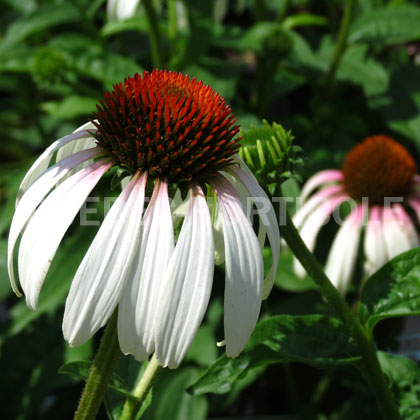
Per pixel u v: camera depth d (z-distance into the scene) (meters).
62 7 0.73
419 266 0.49
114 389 0.47
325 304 0.63
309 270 0.48
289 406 0.73
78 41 0.72
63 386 0.71
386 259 0.61
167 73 0.49
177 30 0.74
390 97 0.74
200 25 0.68
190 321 0.44
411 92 0.74
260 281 0.45
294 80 0.80
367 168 0.64
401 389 0.51
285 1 0.81
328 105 0.76
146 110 0.47
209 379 0.49
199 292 0.44
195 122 0.47
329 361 0.48
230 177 0.48
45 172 0.46
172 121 0.47
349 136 0.75
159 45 0.69
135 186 0.46
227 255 0.45
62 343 0.68
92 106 0.75
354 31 0.73
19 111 0.88
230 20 0.98
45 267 0.45
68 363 0.48
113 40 0.91
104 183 0.53
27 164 0.87
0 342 0.68
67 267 0.60
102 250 0.45
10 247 0.46
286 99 0.96
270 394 0.73
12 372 0.67
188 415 0.61
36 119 0.86
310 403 0.67
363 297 0.49
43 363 0.68
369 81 0.76
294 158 0.48
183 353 0.44
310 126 0.76
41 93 0.87
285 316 0.49
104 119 0.47
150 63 0.81
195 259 0.45
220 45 0.72
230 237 0.45
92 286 0.44
